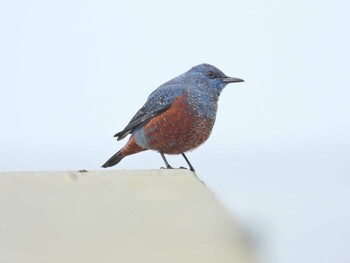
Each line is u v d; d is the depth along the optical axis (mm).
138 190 2707
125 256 2043
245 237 2094
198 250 2066
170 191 2670
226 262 1993
